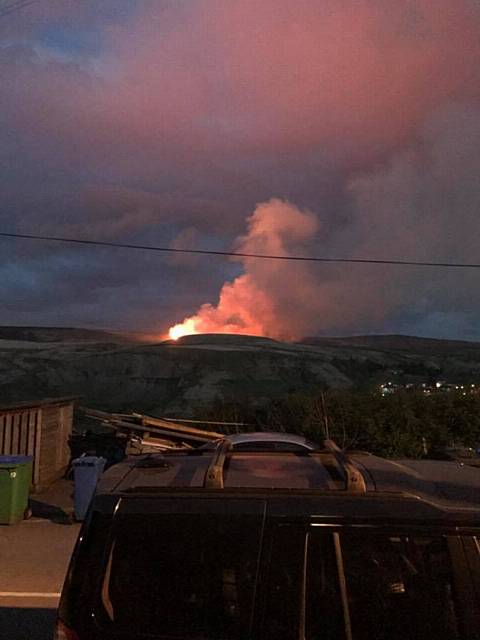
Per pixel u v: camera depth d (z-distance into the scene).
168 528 2.78
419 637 2.56
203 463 3.41
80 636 2.69
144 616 2.70
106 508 2.84
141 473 3.22
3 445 14.57
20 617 6.88
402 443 18.66
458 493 2.94
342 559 2.68
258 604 2.65
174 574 2.73
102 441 16.89
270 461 3.42
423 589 2.62
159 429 16.91
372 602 2.62
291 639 2.59
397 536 2.69
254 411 21.91
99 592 2.73
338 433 19.08
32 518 12.12
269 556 2.70
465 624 2.55
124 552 2.78
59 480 16.16
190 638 2.64
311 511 2.74
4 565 8.95
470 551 2.64
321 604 2.63
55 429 16.08
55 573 8.55
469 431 19.67
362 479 2.85
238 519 2.76
